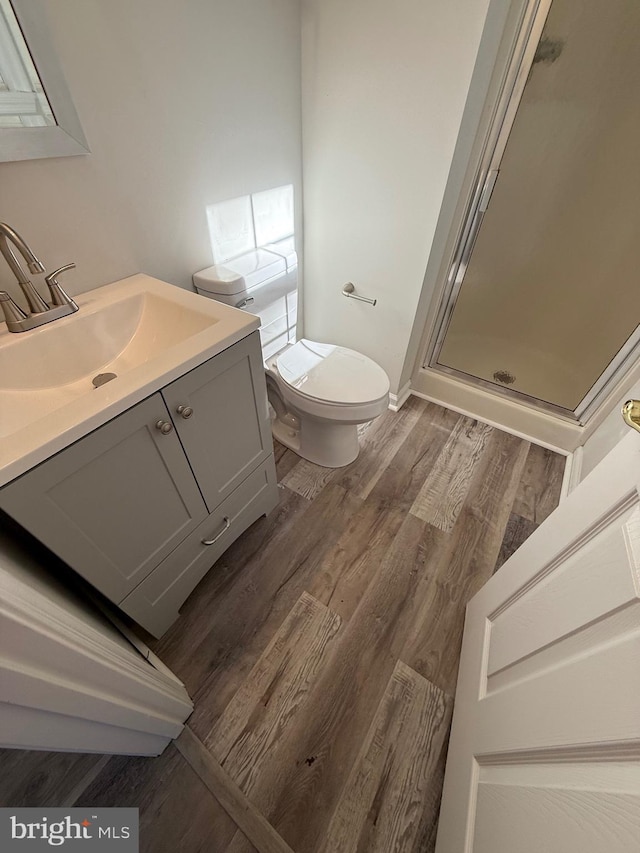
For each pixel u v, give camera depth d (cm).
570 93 113
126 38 86
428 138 121
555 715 56
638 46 100
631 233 127
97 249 101
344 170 144
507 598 90
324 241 169
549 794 51
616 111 111
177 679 104
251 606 123
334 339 202
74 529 72
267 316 147
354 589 128
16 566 65
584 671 53
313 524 147
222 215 131
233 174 127
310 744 97
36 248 90
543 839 48
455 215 146
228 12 102
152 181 106
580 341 154
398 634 117
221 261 138
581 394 164
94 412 65
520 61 113
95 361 98
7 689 42
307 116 140
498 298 162
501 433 186
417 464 171
